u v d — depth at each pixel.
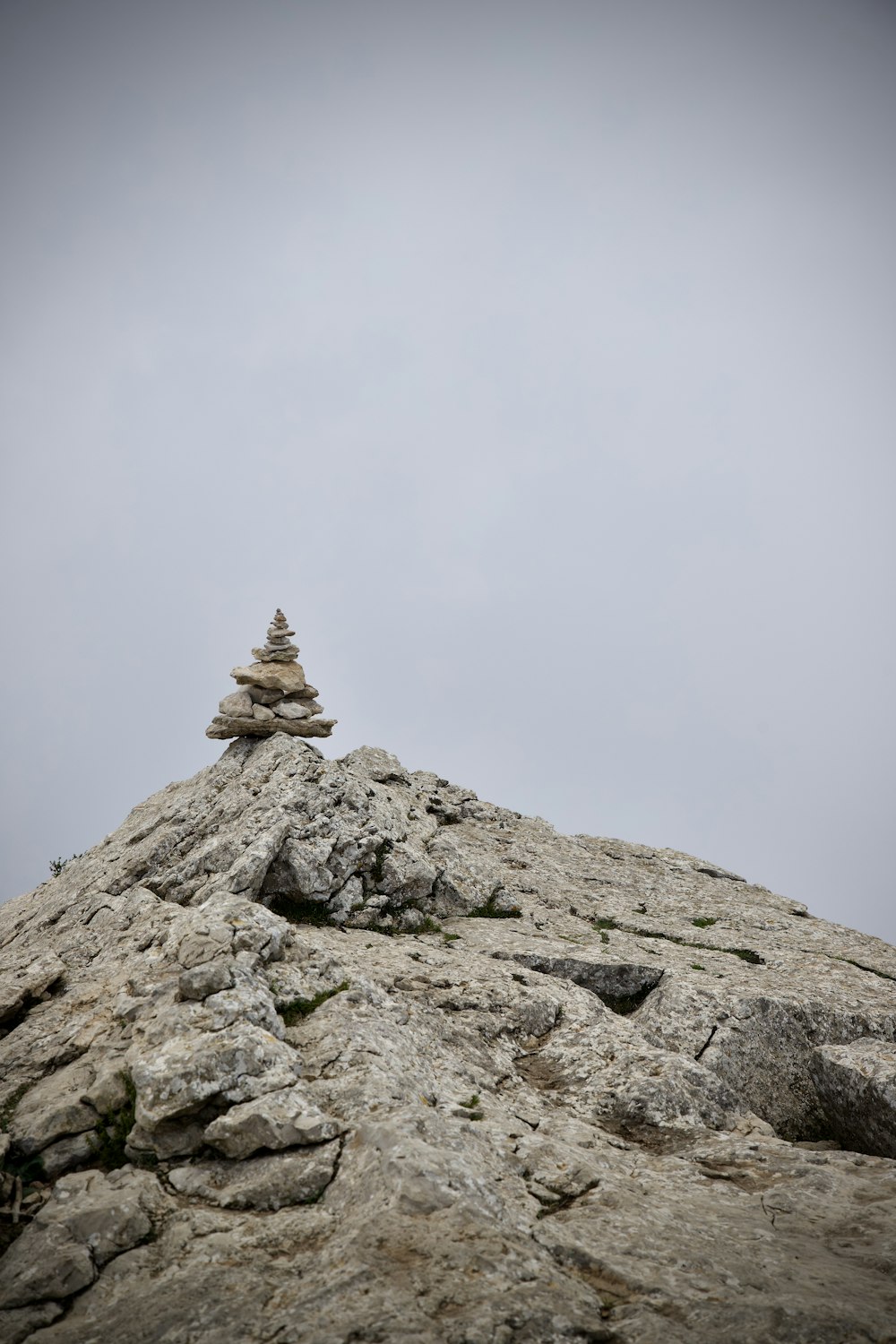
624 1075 14.57
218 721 27.31
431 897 22.48
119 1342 7.83
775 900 27.80
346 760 31.23
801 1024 17.25
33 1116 11.73
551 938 21.17
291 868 21.08
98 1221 9.52
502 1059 15.03
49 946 18.95
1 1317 8.40
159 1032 12.57
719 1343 7.57
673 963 19.80
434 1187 9.33
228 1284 8.45
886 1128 14.04
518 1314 7.71
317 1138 10.70
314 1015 14.00
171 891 20.98
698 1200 10.79
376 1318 7.59
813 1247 9.62
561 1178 10.82
